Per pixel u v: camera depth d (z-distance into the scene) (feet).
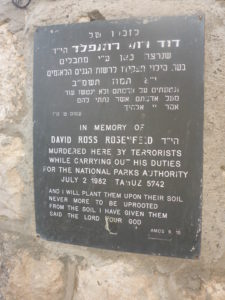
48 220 4.30
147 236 3.92
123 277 4.04
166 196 3.83
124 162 3.94
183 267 3.87
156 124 3.81
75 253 4.25
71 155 4.13
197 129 3.70
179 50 3.73
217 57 3.69
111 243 4.05
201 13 3.71
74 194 4.15
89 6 4.08
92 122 4.03
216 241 3.78
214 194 3.76
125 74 3.89
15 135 4.42
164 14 3.81
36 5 4.30
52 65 4.17
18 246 4.50
